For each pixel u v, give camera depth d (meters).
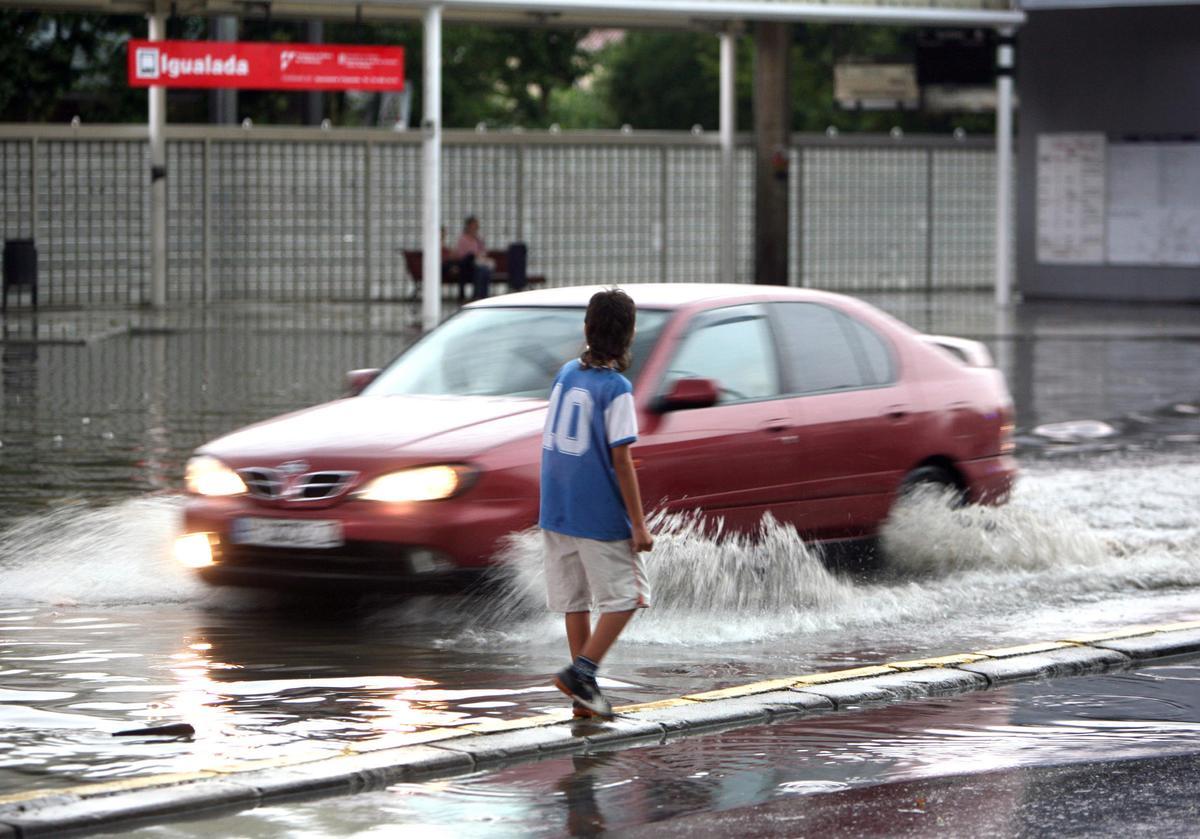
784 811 21.88
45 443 56.00
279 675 28.55
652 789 22.84
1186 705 27.56
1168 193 137.75
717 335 36.34
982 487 40.59
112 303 123.81
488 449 32.50
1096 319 119.69
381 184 130.75
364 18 118.56
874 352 39.12
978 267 152.50
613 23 130.00
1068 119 141.50
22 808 21.27
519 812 21.80
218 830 20.97
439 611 33.31
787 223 134.50
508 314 37.94
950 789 22.88
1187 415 67.69
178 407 66.44
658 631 32.41
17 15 162.00
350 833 20.89
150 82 107.94
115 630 31.73
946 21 122.25
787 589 35.41
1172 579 38.06
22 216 121.06
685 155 139.50
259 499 32.81
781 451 36.19
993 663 29.70
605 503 26.28
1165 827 21.33
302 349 93.00
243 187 127.06
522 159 135.25
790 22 132.00
